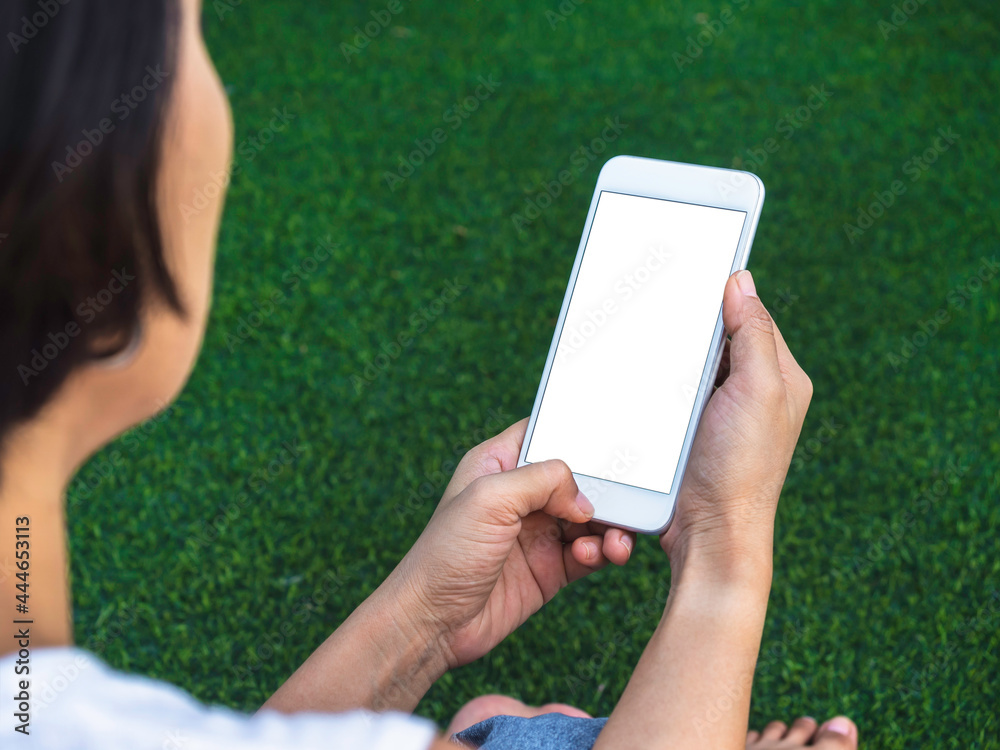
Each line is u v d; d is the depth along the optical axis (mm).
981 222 3527
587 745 1258
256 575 2707
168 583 2682
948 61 4254
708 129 4035
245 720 633
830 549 2676
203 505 2865
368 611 1361
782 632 2514
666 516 1547
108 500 2850
